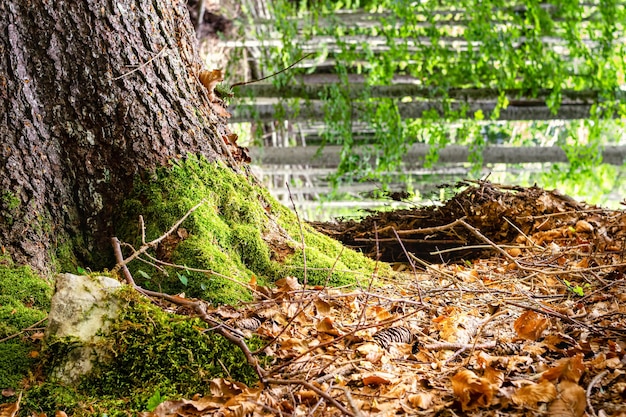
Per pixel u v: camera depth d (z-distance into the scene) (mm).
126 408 2477
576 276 3768
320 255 3621
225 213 3547
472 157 9930
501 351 2723
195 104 3766
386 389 2480
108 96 3408
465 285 3602
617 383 2314
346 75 9461
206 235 3336
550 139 11734
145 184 3432
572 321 2832
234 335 2664
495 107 9602
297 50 9516
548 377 2381
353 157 9703
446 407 2311
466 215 4781
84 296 2652
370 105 9469
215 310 2941
